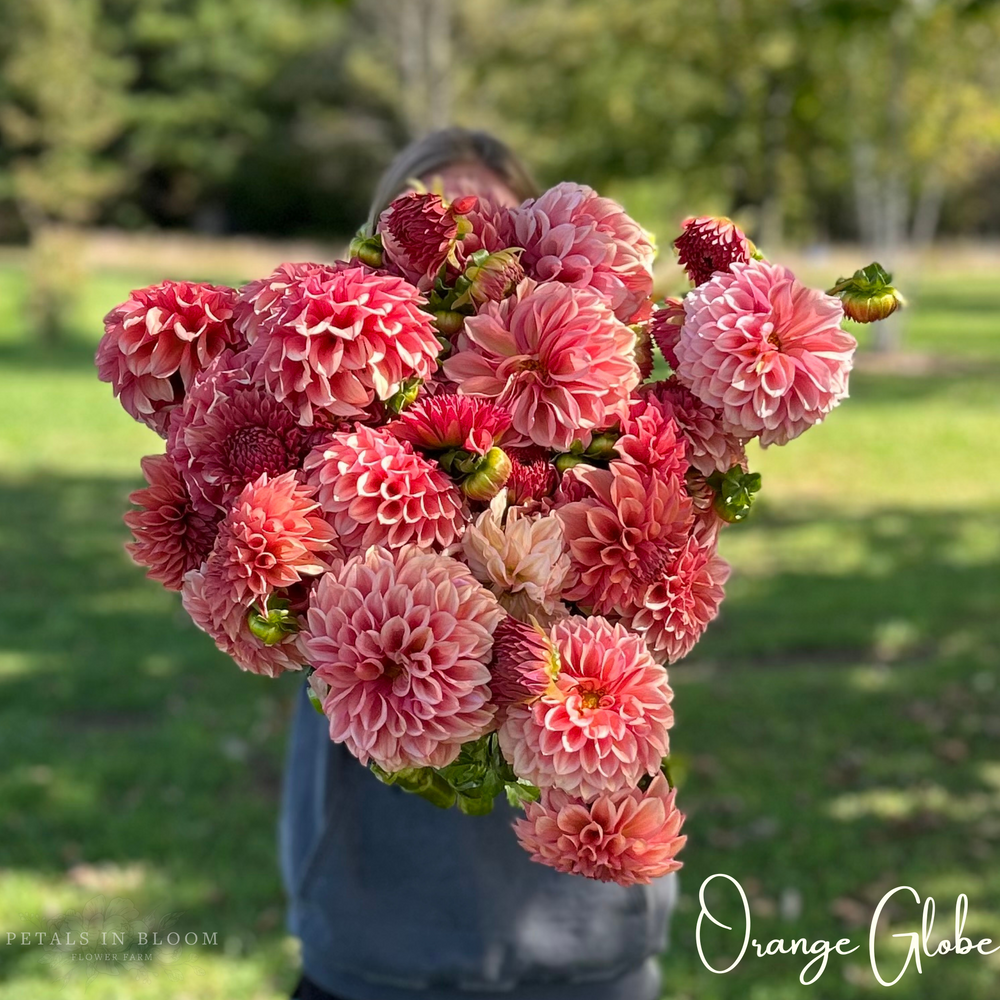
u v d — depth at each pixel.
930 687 5.88
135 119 46.31
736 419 1.46
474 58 31.91
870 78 19.55
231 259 39.06
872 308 1.54
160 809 4.66
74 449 12.31
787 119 18.91
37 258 20.52
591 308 1.45
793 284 1.47
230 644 1.53
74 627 6.80
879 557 8.45
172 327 1.53
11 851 4.33
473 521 1.46
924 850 4.44
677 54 19.02
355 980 2.01
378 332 1.40
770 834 4.53
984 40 19.14
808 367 1.45
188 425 1.53
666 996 3.66
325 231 50.47
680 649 1.53
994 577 7.93
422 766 1.42
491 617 1.39
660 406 1.51
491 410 1.43
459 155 2.37
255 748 5.25
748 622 6.94
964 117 20.69
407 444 1.43
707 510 1.59
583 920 1.96
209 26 45.56
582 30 20.69
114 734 5.35
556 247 1.55
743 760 5.12
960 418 14.31
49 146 41.97
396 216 1.54
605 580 1.46
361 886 1.97
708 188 21.16
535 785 1.46
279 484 1.41
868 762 5.11
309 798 2.07
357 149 44.50
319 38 44.06
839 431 13.58
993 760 5.16
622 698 1.42
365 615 1.38
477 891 1.94
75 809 4.64
